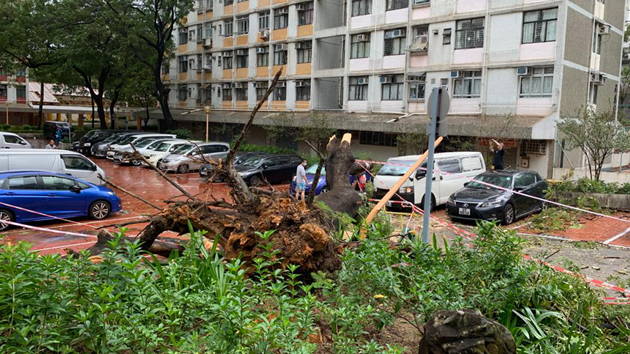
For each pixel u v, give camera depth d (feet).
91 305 11.13
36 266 11.64
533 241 36.91
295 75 112.16
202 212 18.26
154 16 117.70
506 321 15.51
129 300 12.06
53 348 10.59
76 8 109.81
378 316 14.15
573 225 44.39
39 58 114.52
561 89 72.69
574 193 52.85
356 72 99.35
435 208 53.72
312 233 16.33
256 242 16.97
